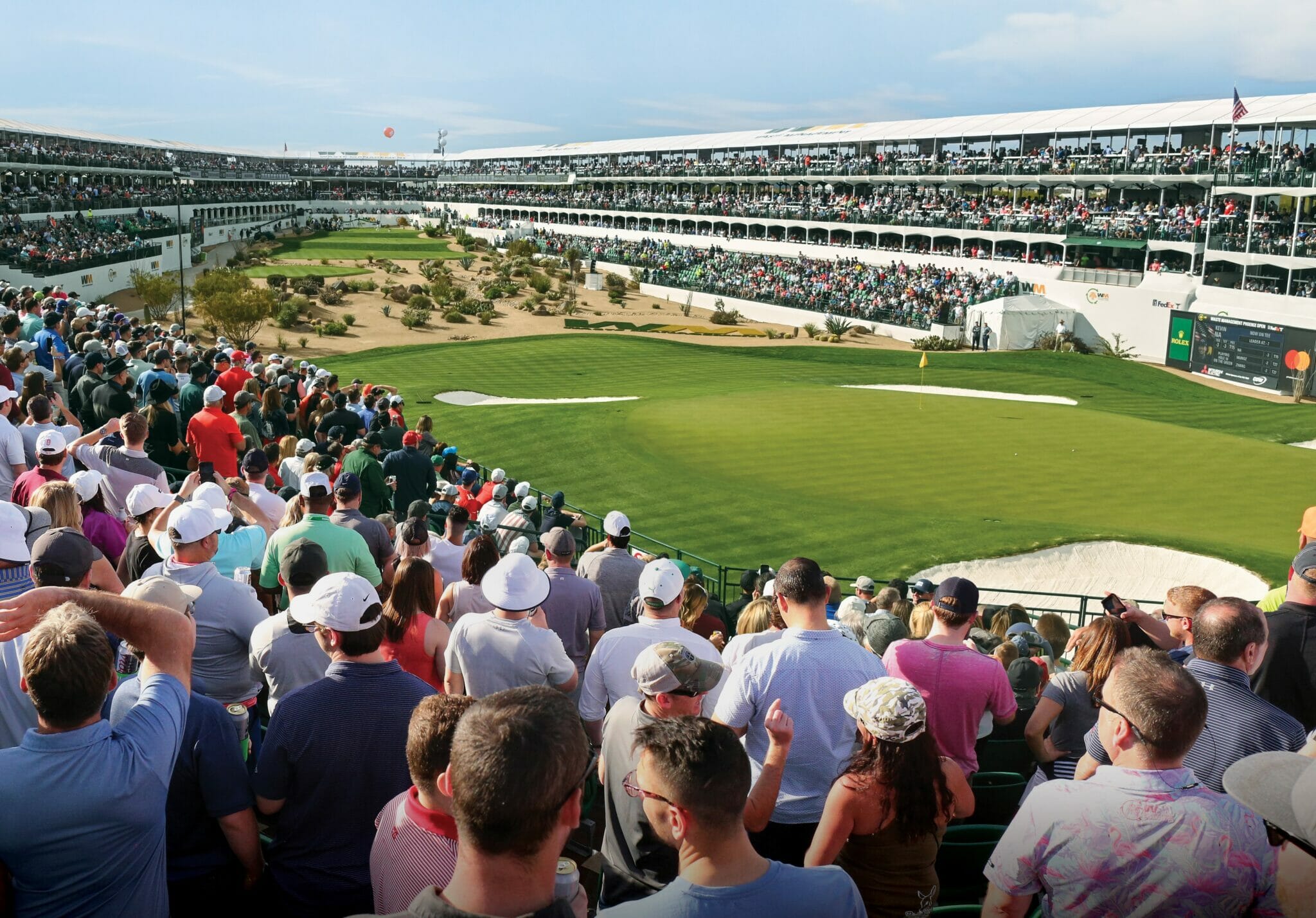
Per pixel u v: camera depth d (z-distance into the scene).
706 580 16.94
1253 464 29.88
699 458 30.27
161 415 12.70
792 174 86.69
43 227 64.69
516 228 111.75
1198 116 62.62
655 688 4.21
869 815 3.98
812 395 40.66
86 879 3.34
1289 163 52.16
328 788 4.16
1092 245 62.22
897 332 65.50
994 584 21.02
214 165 136.62
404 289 79.62
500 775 2.56
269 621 5.46
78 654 3.20
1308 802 2.57
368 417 19.09
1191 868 3.19
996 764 6.68
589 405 38.78
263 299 60.09
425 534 8.00
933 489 26.98
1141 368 51.97
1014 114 77.94
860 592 10.91
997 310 59.38
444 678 5.95
